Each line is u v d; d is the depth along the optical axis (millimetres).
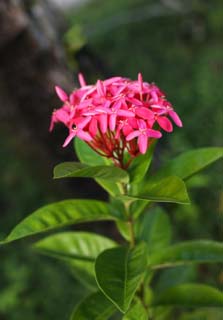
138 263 2648
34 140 5109
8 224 8148
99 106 2525
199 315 4160
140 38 12266
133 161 2812
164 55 11680
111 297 2379
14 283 6930
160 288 3982
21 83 4727
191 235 7090
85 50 5457
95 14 13555
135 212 2982
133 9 12719
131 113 2465
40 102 4859
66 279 6977
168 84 10641
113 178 2680
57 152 5219
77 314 2854
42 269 7105
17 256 7352
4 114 4910
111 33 12445
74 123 2598
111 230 5398
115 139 2602
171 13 12094
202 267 6180
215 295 3248
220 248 3117
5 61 4590
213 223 7207
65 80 4887
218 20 11898
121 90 2594
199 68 10742
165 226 3662
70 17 13633
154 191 2582
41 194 8422
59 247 3389
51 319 6633
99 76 5633
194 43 11914
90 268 3521
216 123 8914
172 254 3141
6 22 4457
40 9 4895
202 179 6414
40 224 2797
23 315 6660
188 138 8750
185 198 2482
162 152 6359
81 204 2916
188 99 9703
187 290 3281
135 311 2924
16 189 8648
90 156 3012
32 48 4633
